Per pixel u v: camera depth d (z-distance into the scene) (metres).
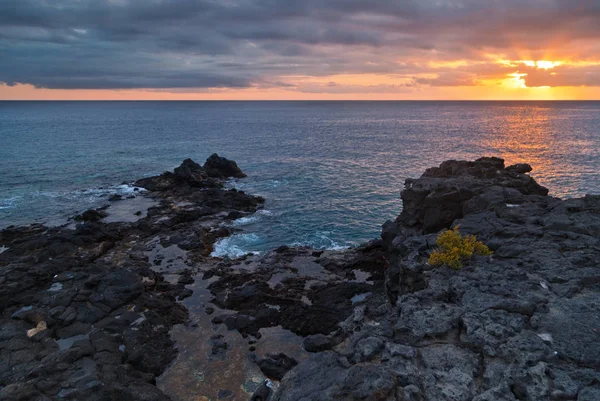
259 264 31.47
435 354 12.02
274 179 63.66
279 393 10.95
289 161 80.06
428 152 90.25
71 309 23.23
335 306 24.23
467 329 12.59
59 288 26.06
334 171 69.38
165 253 33.56
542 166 69.56
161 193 52.91
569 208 21.55
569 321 12.69
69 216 44.44
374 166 73.75
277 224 42.19
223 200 48.66
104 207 46.94
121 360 19.88
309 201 50.72
